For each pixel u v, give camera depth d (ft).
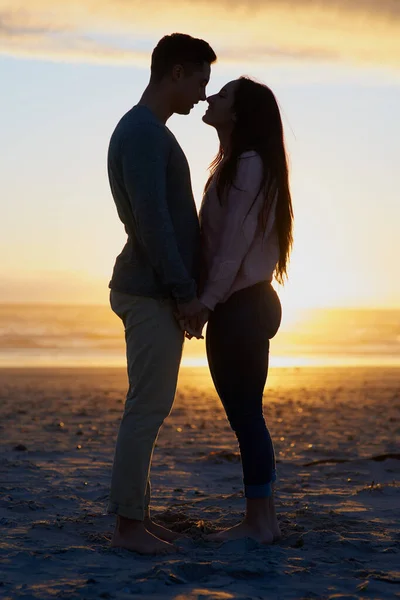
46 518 12.39
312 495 14.89
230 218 10.07
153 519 12.09
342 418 32.07
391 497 14.69
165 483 16.65
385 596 8.20
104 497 14.33
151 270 9.91
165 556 9.79
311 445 23.79
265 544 10.47
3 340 116.06
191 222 10.24
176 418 32.01
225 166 10.31
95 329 145.38
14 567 9.16
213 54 10.48
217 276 9.98
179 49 10.19
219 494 15.30
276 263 10.73
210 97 10.80
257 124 10.45
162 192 9.63
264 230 10.28
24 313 201.16
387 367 70.03
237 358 10.32
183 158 10.19
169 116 10.50
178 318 10.00
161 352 9.96
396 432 27.32
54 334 131.54
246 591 8.30
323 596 8.18
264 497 10.64
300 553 10.01
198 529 11.16
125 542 10.01
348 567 9.36
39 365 71.56
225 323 10.33
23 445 22.47
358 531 11.48
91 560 9.52
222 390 10.54
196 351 94.17
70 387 48.88
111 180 10.21
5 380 54.03
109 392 45.47
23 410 34.83
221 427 28.91
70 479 16.75
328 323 199.62
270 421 30.83
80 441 24.43
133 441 9.97
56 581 8.61
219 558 9.60
